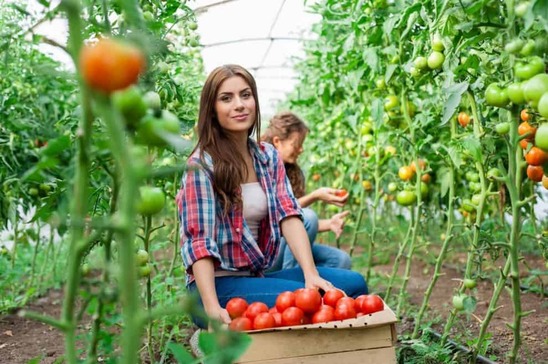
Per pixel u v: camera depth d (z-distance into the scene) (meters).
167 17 2.60
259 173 2.73
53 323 1.10
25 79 4.04
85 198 1.11
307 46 5.85
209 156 2.55
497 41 2.22
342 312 2.15
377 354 2.10
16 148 3.85
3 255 4.06
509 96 1.89
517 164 2.20
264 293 2.49
